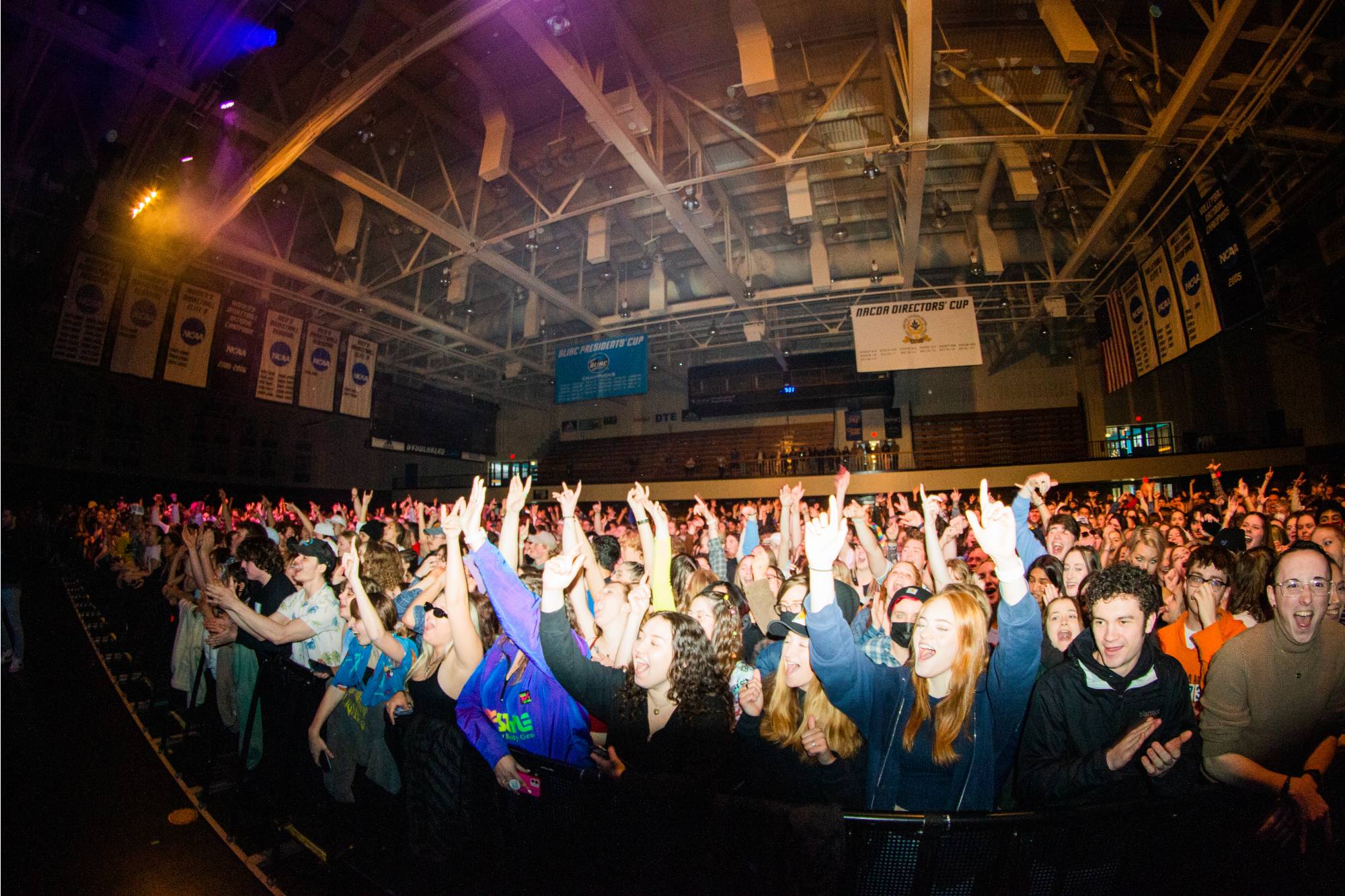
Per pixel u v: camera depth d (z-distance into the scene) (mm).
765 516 12672
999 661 2010
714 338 28391
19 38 10188
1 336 9656
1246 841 1750
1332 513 5383
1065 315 19344
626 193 16547
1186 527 7805
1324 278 16656
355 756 2994
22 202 14859
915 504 23125
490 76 12430
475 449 34469
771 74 9945
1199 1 10523
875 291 19469
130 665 6910
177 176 13906
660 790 1879
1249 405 22516
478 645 2707
